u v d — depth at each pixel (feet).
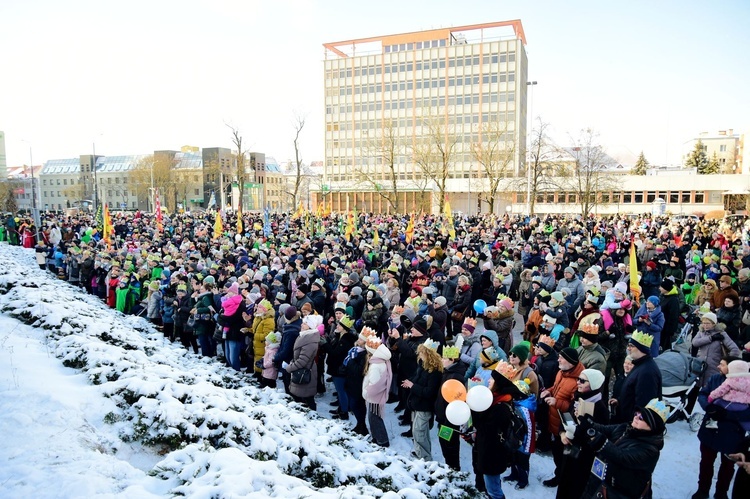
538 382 22.43
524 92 280.31
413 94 276.00
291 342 29.14
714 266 47.39
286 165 417.28
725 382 19.30
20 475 14.75
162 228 101.96
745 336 29.22
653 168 298.15
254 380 32.83
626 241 69.26
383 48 286.87
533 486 21.57
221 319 34.86
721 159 405.59
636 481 14.98
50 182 412.36
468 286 38.88
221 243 73.51
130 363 24.21
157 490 15.26
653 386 19.89
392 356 31.58
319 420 25.44
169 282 46.93
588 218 143.43
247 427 20.11
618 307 27.84
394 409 30.60
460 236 83.10
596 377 18.30
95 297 55.62
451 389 18.40
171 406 19.98
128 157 394.73
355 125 286.66
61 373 23.27
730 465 19.60
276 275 47.06
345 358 27.53
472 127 266.16
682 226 95.45
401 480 19.17
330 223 115.65
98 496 13.96
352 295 39.01
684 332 41.14
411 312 29.89
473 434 20.35
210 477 15.34
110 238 82.94
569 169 171.42
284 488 15.53
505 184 206.08
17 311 32.96
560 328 28.30
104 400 20.58
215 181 323.37
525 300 45.75
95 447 17.51
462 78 268.00
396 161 276.21
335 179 289.53
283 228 103.76
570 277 40.34
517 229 93.30
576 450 17.43
